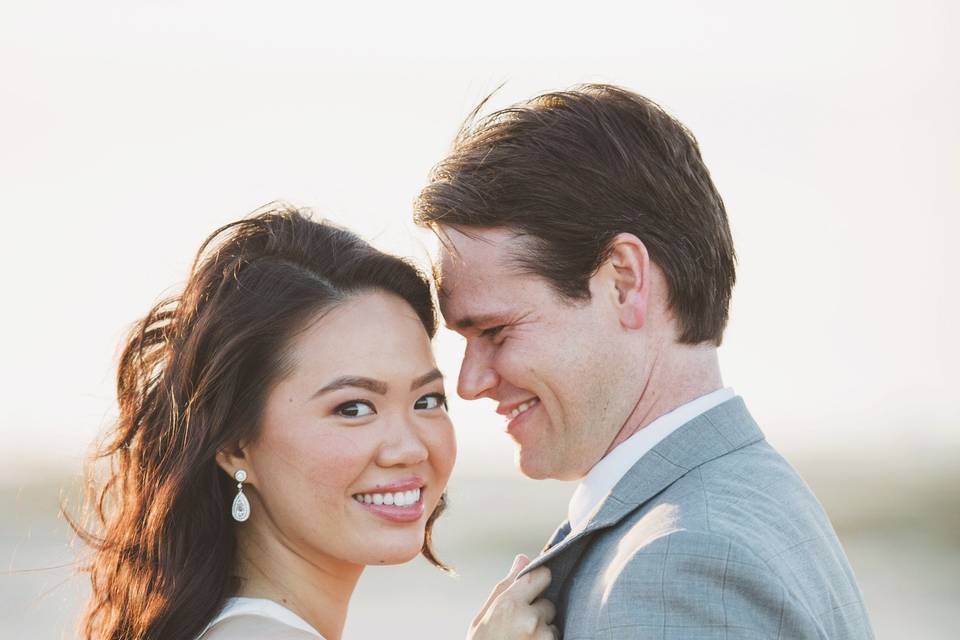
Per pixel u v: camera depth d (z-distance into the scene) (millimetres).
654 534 2654
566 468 3055
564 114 3018
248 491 3180
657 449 2883
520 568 3062
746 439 2938
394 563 3105
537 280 2971
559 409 3000
